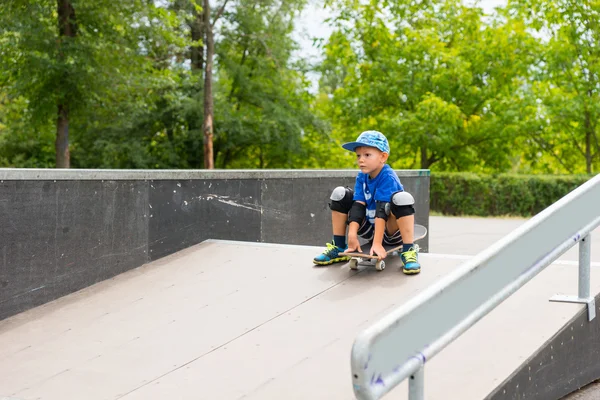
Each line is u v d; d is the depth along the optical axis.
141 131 32.72
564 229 3.69
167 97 29.61
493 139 30.64
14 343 4.45
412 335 2.36
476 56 29.72
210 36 28.58
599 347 4.17
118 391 3.55
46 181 5.31
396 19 31.45
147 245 6.14
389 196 4.89
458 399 3.03
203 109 30.70
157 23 23.11
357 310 4.37
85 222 5.62
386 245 5.22
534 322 3.84
